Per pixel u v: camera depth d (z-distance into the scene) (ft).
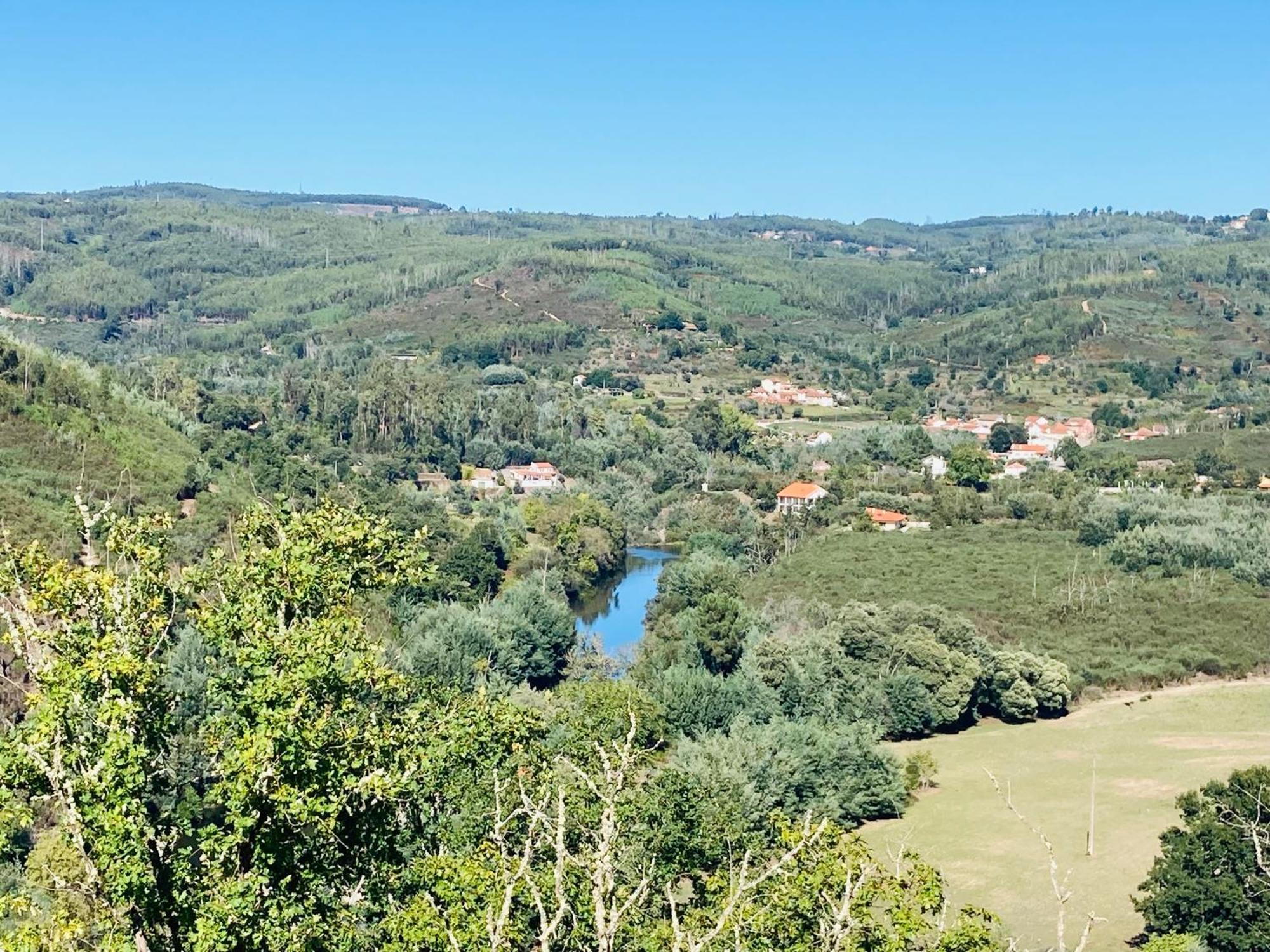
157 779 71.20
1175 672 254.27
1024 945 127.13
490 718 75.31
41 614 62.23
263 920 58.34
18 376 276.00
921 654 231.91
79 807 57.16
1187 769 195.00
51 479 234.17
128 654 58.80
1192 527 327.06
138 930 58.08
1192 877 116.47
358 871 65.67
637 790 100.94
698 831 100.83
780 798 163.53
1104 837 164.96
